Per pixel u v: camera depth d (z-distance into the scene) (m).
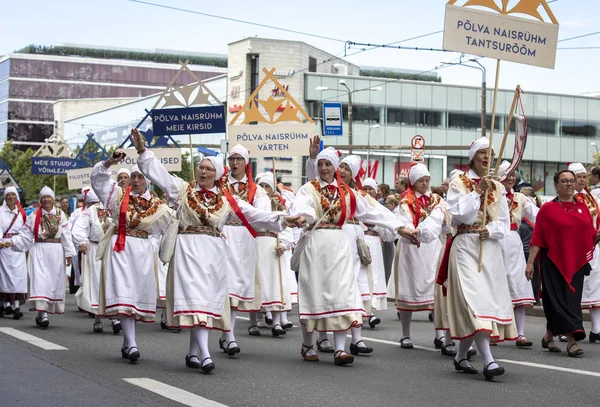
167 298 8.09
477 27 8.54
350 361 8.45
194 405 6.32
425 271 10.21
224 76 67.38
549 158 61.59
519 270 10.48
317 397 6.78
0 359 8.45
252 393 6.89
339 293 8.39
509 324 7.99
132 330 8.62
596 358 9.30
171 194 8.05
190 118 12.91
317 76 60.12
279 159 59.12
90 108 106.25
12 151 74.00
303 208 8.28
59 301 12.52
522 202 10.74
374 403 6.59
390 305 17.34
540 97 61.41
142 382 7.27
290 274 14.18
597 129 62.44
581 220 9.62
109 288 8.58
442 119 60.19
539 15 8.70
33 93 119.00
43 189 12.63
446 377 7.89
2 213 13.05
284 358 8.96
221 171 8.16
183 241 8.02
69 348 9.53
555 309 9.48
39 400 6.46
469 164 8.27
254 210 8.22
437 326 9.29
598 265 10.92
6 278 13.19
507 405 6.62
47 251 12.48
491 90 60.75
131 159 15.85
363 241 11.10
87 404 6.33
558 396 7.00
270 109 12.91
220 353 9.30
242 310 10.84
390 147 29.72
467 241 7.93
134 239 8.66
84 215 12.67
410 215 10.41
